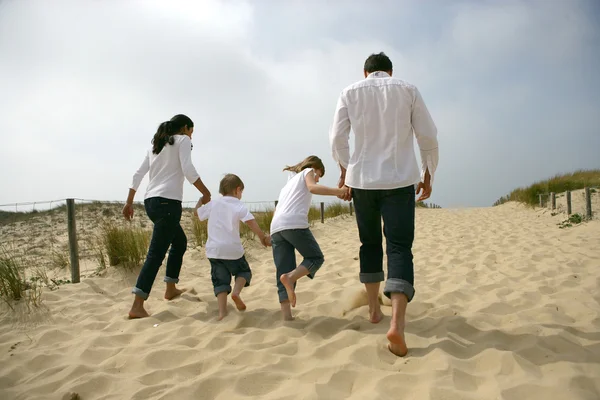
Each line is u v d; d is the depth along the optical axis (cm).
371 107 259
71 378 233
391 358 233
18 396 215
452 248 639
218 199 362
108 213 898
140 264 507
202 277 503
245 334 285
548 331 258
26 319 344
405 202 252
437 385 194
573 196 1234
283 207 324
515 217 1177
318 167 342
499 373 210
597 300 332
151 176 380
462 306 342
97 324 329
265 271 527
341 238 830
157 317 346
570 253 536
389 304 338
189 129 402
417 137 259
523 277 428
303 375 218
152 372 234
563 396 183
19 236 855
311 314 333
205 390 211
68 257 572
